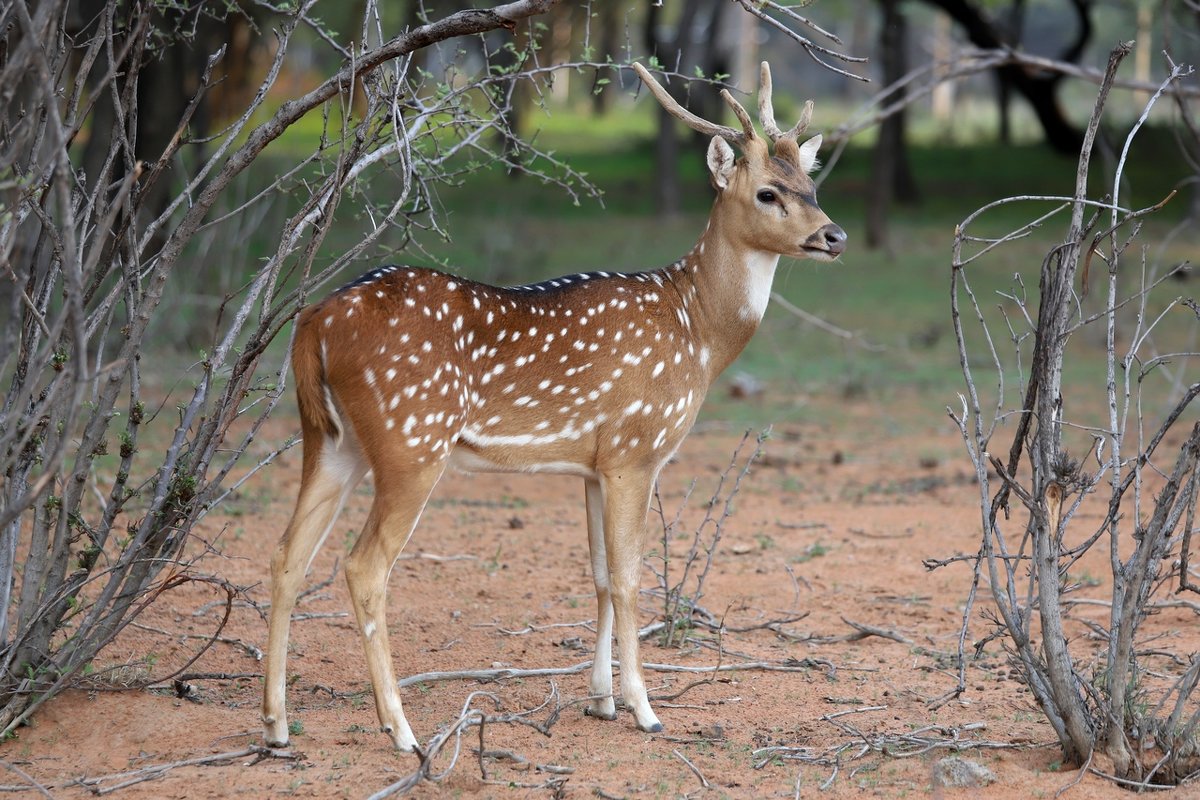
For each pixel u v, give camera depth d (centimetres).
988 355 3022
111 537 1365
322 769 830
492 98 1095
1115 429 877
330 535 1491
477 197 6016
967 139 8812
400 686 1029
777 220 992
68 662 921
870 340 3197
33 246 1014
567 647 1156
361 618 857
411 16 3934
